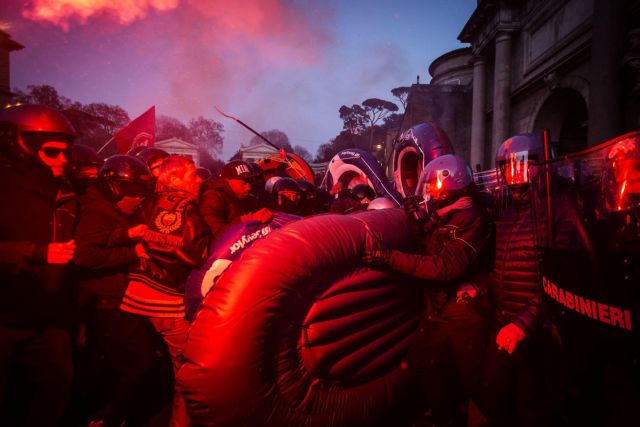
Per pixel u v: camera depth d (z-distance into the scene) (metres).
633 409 1.13
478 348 2.19
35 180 2.12
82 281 2.47
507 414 2.15
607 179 1.31
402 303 2.58
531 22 16.72
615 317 1.19
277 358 1.92
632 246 1.19
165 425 2.78
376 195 6.92
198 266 2.32
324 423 2.13
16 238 2.04
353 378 2.29
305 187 4.51
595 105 11.07
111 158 2.66
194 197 2.49
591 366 1.28
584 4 13.12
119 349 2.46
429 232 2.49
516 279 2.05
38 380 2.16
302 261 1.95
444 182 2.25
